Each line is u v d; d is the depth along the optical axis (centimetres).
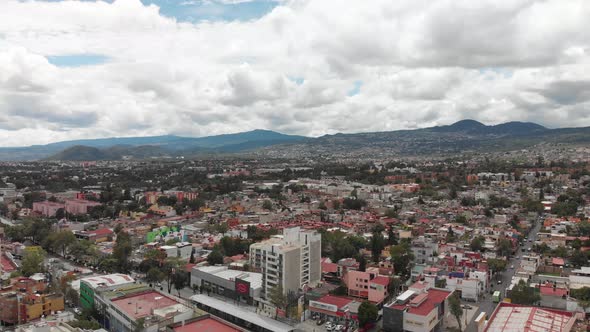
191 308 19325
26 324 18625
